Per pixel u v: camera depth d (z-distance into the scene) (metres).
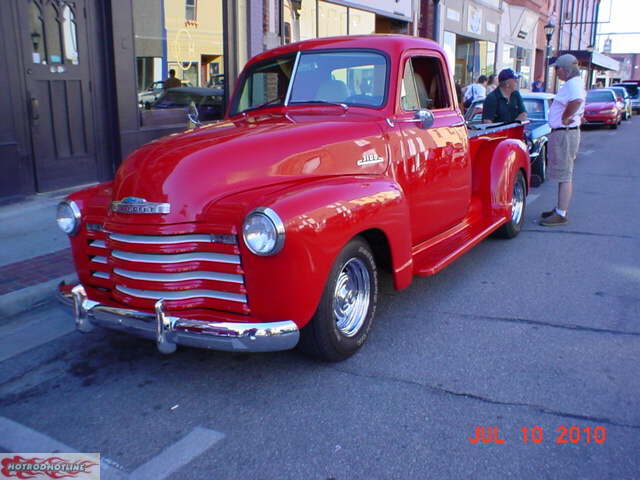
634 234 7.03
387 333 4.32
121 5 8.17
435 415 3.27
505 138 6.71
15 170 7.21
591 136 20.42
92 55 8.05
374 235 4.04
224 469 2.86
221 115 10.53
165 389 3.63
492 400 3.42
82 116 8.00
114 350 4.18
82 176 8.10
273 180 3.57
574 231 7.22
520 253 6.33
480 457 2.91
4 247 5.93
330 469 2.84
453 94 5.30
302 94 4.64
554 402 3.39
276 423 3.23
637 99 36.88
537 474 2.78
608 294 5.07
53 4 7.45
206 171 3.41
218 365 3.92
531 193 9.80
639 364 3.82
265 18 11.10
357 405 3.39
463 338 4.23
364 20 14.88
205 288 3.35
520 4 28.52
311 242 3.25
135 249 3.39
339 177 3.83
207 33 9.96
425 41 4.94
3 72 6.95
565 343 4.14
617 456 2.90
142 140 8.75
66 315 4.76
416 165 4.56
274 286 3.21
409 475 2.79
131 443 3.09
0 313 4.69
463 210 5.52
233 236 3.22
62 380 3.77
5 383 3.74
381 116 4.33
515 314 4.67
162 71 9.14
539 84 25.64
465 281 5.46
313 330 3.60
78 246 3.90
